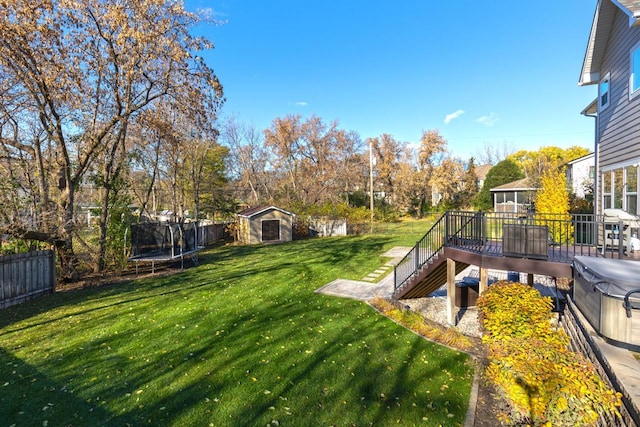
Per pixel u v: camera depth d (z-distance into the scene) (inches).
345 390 183.0
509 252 255.0
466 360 223.0
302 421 154.9
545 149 1708.9
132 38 444.8
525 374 140.4
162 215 1161.4
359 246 767.7
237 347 235.6
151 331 264.8
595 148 424.8
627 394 121.5
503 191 1208.8
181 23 469.7
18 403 164.9
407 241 837.8
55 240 429.7
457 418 159.5
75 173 487.8
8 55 368.2
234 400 170.7
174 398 171.5
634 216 278.5
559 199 517.7
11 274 343.6
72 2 395.9
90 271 520.7
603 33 368.5
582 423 130.4
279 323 285.6
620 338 162.2
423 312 344.8
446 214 311.3
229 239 988.6
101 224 514.6
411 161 1691.7
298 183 1438.2
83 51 434.9
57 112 453.4
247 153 1320.1
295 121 1434.5
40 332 263.0
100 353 224.2
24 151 452.8
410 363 216.8
